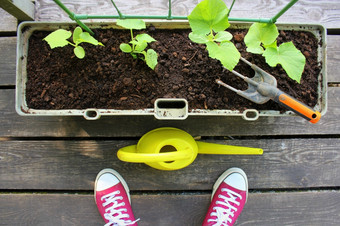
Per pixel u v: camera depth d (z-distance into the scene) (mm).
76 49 791
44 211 1115
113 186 1088
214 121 1077
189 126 1080
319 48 871
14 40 1067
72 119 1076
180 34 885
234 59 727
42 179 1102
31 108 878
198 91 878
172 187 1114
